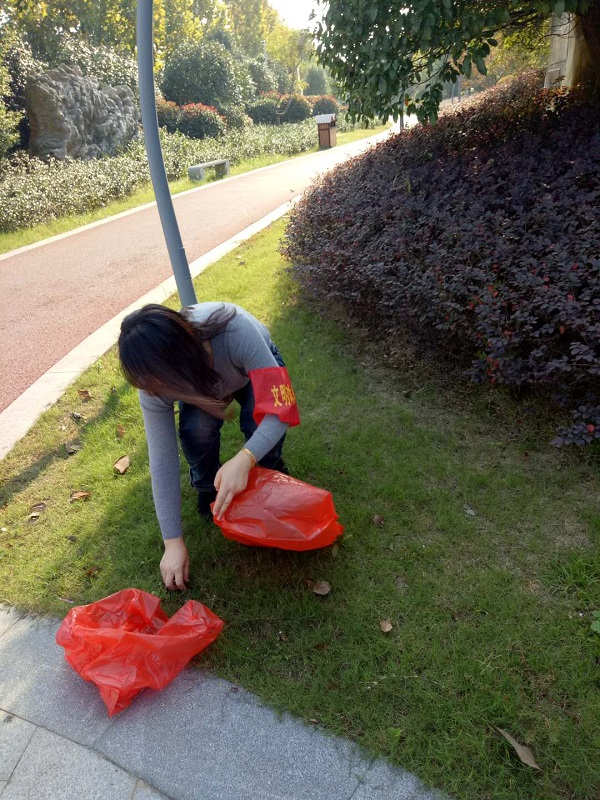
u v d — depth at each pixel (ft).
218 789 5.55
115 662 6.35
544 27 27.35
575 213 11.62
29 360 16.39
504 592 7.33
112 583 8.02
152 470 6.72
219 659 6.79
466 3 14.57
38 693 6.65
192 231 30.48
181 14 107.76
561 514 8.53
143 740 6.04
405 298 11.96
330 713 6.08
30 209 37.70
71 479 10.41
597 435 8.93
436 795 5.36
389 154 20.93
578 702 5.98
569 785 5.36
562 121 19.33
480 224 12.00
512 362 10.02
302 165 57.16
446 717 5.95
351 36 16.14
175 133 67.97
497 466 9.62
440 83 15.99
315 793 5.45
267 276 19.25
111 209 41.68
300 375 12.96
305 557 8.10
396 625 7.03
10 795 5.65
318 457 10.13
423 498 9.02
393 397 11.80
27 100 53.78
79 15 81.71
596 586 7.29
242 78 109.40
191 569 8.05
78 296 21.93
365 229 14.07
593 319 9.29
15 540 9.07
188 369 5.55
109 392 13.15
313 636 6.93
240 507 6.86
